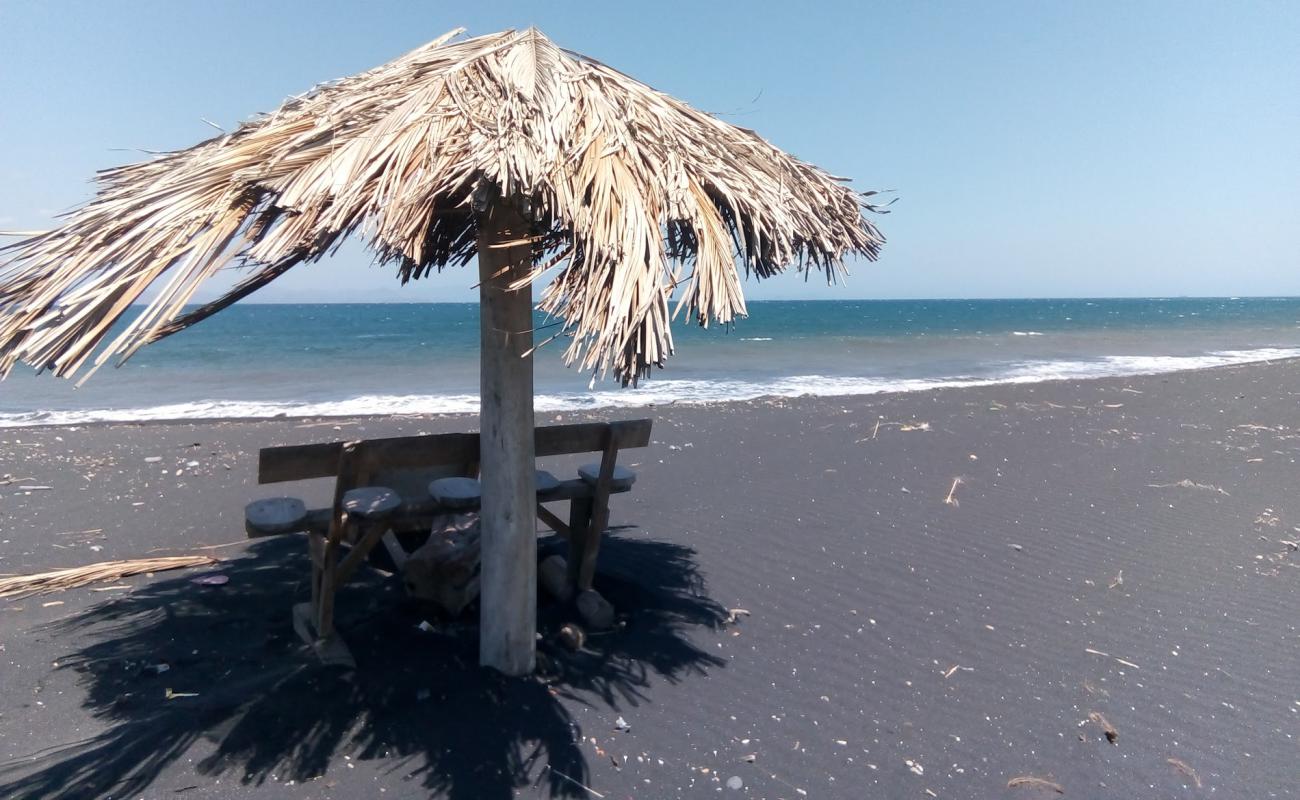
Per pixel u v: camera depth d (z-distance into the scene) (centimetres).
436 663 391
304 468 376
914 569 572
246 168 316
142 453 956
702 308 294
